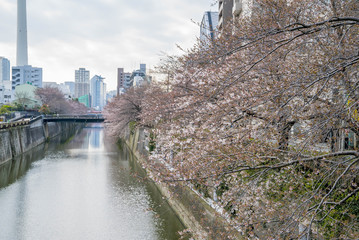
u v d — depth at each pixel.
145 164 8.16
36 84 154.38
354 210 7.35
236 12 24.38
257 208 7.10
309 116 6.09
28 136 50.00
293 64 7.46
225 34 8.39
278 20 7.08
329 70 5.79
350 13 7.68
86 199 22.62
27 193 24.39
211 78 8.09
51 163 37.22
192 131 7.99
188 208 16.39
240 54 8.58
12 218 19.17
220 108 6.89
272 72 7.50
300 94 5.59
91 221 18.44
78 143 60.62
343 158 7.08
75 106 110.81
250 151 6.40
